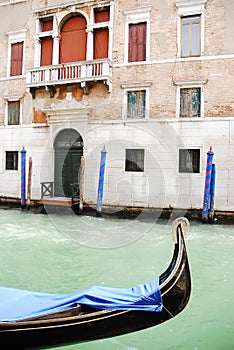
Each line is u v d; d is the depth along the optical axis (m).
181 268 2.92
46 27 13.05
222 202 10.07
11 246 6.82
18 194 12.44
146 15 11.34
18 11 13.35
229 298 4.28
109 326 2.58
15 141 12.77
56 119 10.88
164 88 11.02
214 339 3.22
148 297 2.73
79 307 2.56
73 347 2.90
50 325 2.39
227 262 5.89
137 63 11.37
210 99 10.45
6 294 2.77
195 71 10.70
